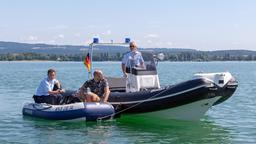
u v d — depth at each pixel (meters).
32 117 13.84
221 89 12.46
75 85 30.12
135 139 10.66
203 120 13.67
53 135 11.02
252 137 11.04
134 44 14.02
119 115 13.41
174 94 12.59
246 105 17.58
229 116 14.57
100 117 12.70
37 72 56.12
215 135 11.28
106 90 13.28
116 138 10.74
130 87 13.93
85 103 12.76
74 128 11.94
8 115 14.47
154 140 10.60
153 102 12.85
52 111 13.04
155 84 13.89
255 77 42.88
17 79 37.75
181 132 11.63
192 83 12.41
